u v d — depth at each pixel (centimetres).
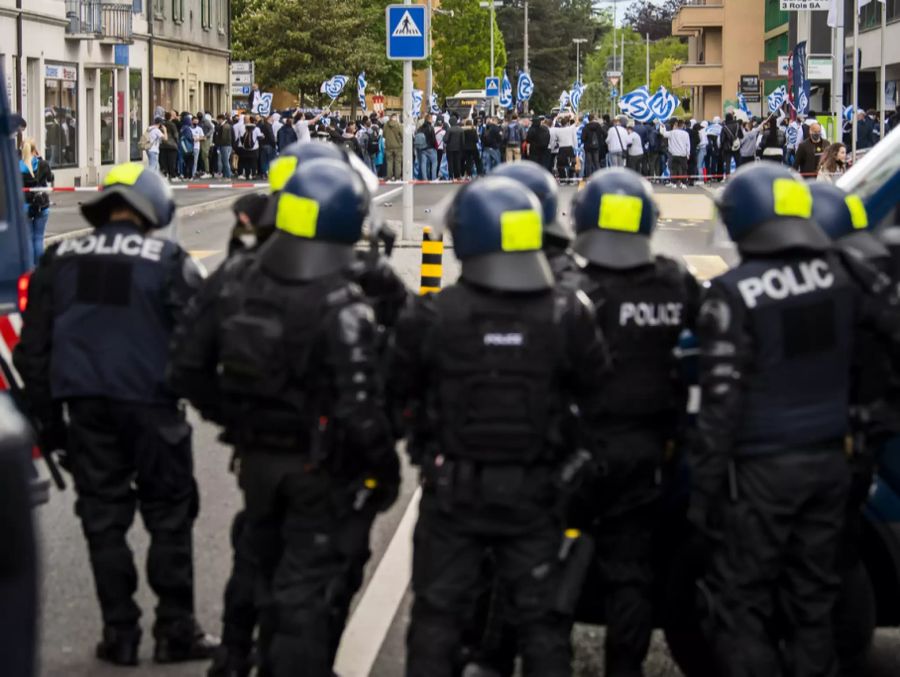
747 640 505
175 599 604
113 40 4988
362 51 7388
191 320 512
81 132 4803
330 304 487
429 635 478
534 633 481
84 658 607
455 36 10388
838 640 543
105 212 606
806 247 499
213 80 6850
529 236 479
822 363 500
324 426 489
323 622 491
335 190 493
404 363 485
